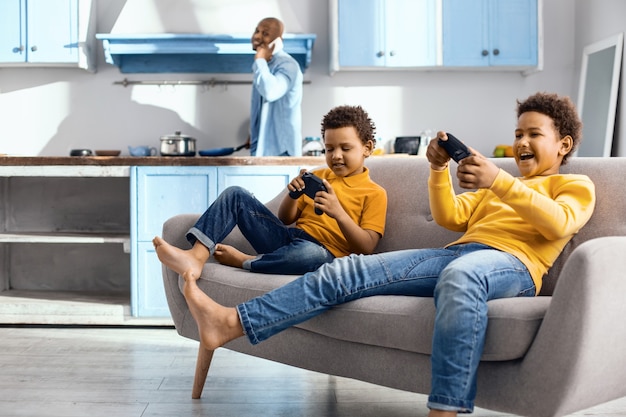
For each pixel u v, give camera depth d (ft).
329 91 12.78
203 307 5.08
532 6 12.02
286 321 5.05
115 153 12.06
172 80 12.69
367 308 4.98
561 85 13.05
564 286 4.19
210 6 12.60
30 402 6.57
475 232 5.70
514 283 4.98
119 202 12.67
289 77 11.21
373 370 5.07
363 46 11.94
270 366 8.13
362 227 6.59
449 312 4.40
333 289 5.05
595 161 5.93
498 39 12.01
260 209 6.48
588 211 5.40
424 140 12.06
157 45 11.85
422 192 6.82
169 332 10.30
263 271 6.17
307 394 6.94
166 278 6.49
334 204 6.29
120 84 12.63
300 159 10.75
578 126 5.86
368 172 7.06
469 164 5.14
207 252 6.12
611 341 4.40
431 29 11.98
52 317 10.70
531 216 5.09
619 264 4.30
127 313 10.71
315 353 5.44
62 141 12.65
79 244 12.63
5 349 9.01
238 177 10.75
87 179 12.65
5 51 11.73
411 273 5.23
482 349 4.42
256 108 11.68
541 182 5.74
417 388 4.81
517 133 5.92
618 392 4.77
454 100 12.89
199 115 12.71
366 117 6.98
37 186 12.64
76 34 11.77
